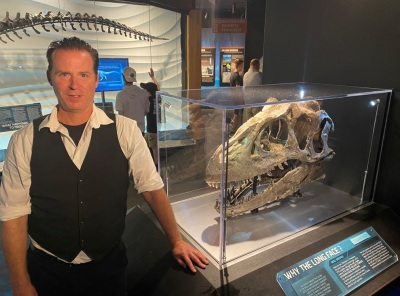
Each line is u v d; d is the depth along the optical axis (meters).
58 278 1.49
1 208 1.31
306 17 2.82
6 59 3.96
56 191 1.33
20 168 1.28
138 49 4.88
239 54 8.85
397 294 2.02
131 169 1.50
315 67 2.85
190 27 5.08
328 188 2.73
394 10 2.22
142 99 4.11
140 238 2.11
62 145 1.32
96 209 1.40
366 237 2.10
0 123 3.92
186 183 2.45
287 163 2.05
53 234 1.40
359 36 2.46
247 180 1.97
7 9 3.91
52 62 1.23
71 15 4.22
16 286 1.36
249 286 1.62
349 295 1.77
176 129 2.38
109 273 1.57
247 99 1.87
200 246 1.88
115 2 4.49
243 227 2.08
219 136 1.87
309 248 1.90
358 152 2.53
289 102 1.79
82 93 1.25
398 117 2.31
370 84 2.46
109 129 1.40
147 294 1.70
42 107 4.33
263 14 8.41
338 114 2.49
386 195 2.49
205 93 2.24
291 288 1.69
